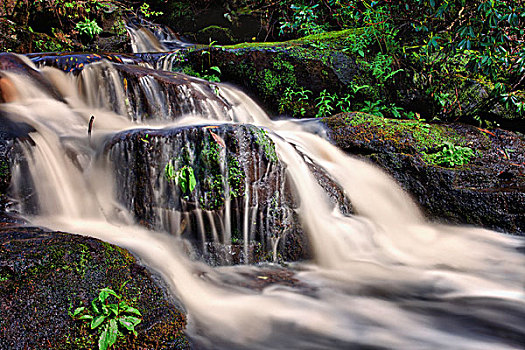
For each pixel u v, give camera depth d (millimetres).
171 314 2613
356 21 8461
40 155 3842
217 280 3525
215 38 12078
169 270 3230
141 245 3426
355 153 5766
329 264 4109
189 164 3742
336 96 7332
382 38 7340
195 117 5695
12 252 2482
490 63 6383
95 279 2547
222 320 2914
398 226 4957
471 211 4852
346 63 7223
